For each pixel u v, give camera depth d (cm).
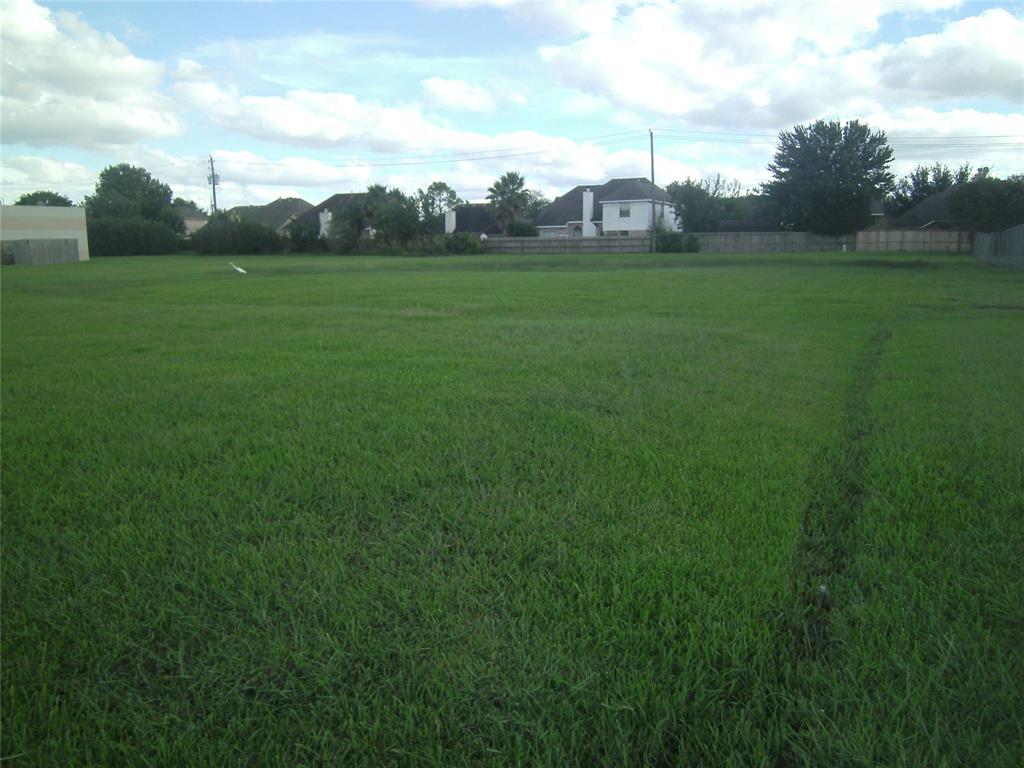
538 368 687
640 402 540
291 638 232
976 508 323
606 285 1947
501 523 310
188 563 282
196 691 207
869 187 5066
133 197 8419
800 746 182
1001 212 3950
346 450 418
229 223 5947
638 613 241
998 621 232
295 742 188
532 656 217
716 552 280
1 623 244
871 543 291
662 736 188
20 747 185
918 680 203
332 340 904
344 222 5650
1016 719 186
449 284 2039
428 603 248
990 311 1202
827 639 230
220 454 423
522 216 6525
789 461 394
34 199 9119
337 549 291
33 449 438
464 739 187
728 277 2309
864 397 563
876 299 1435
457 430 463
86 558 287
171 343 902
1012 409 510
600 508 327
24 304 1516
